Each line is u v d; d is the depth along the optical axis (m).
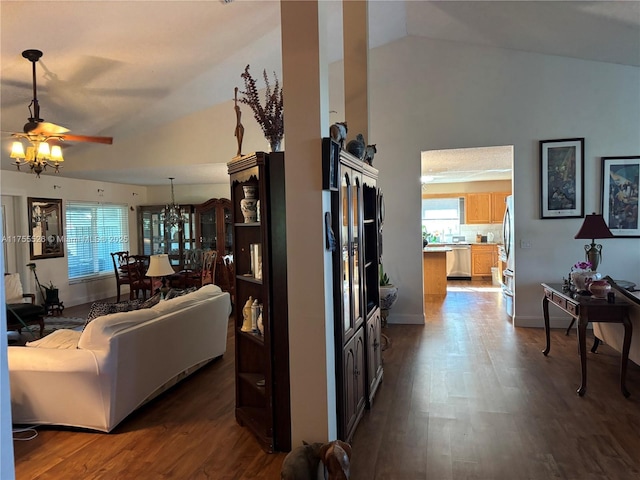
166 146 6.34
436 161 6.89
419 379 3.88
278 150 2.84
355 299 3.06
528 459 2.57
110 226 8.95
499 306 6.96
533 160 5.48
